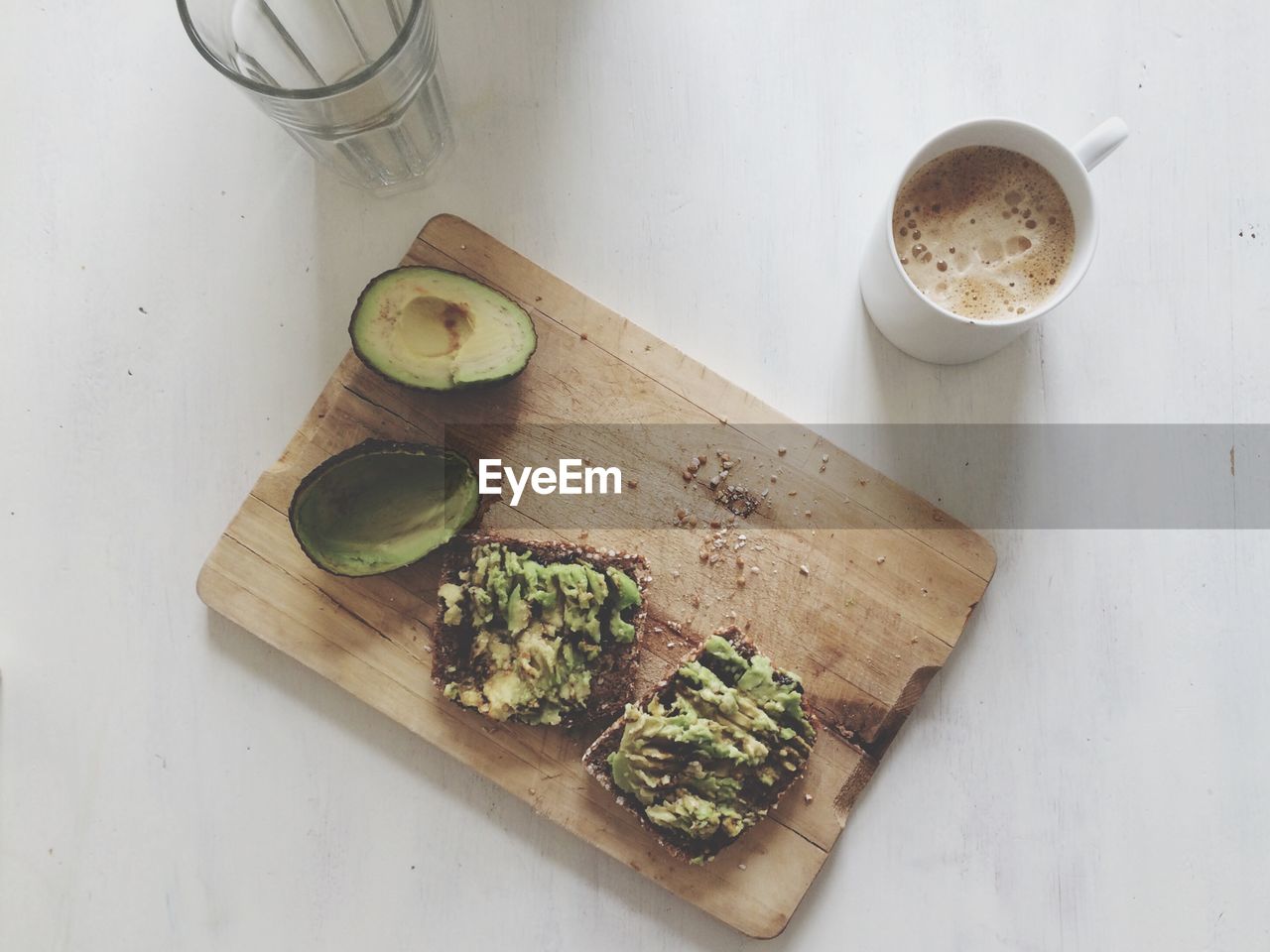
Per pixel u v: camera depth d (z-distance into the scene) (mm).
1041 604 570
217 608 538
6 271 564
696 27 576
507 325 527
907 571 554
